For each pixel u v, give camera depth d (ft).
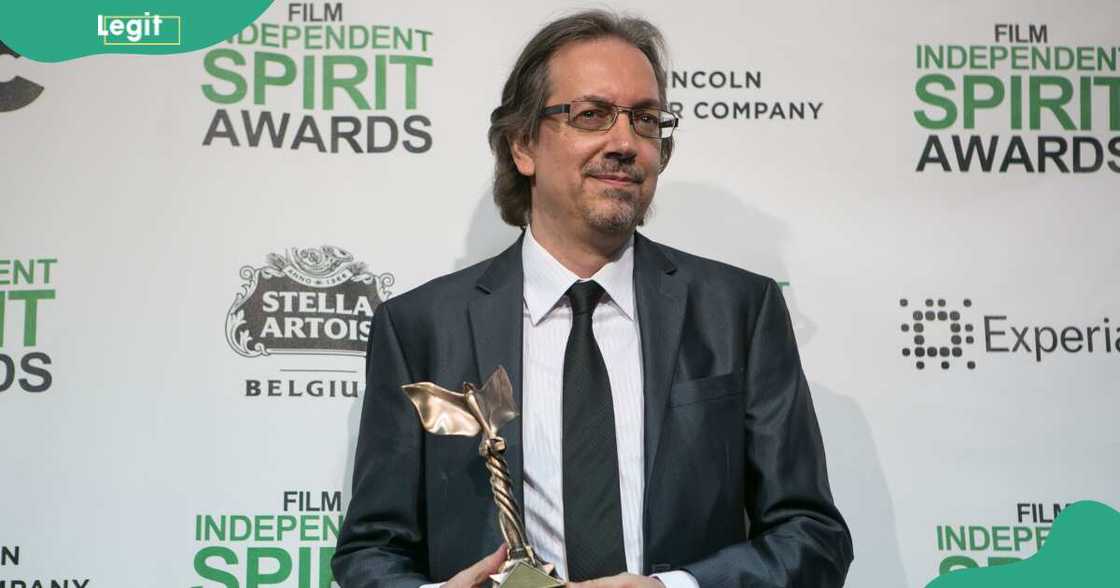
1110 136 8.64
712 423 6.77
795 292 8.50
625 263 7.25
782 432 6.87
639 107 6.95
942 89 8.67
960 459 8.35
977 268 8.51
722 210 8.57
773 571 6.35
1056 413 8.38
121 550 8.13
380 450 7.13
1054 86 8.68
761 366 7.06
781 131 8.64
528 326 7.14
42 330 8.27
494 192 7.93
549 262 7.22
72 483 8.16
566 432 6.71
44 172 8.40
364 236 8.48
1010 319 8.47
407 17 8.64
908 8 8.72
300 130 8.54
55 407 8.21
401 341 7.27
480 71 8.64
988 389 8.41
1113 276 8.50
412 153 8.56
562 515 6.59
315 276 8.43
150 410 8.24
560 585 5.82
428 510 6.91
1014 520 8.30
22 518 8.11
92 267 8.34
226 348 8.33
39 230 8.35
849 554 6.76
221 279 8.38
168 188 8.43
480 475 6.77
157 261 8.36
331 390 8.35
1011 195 8.57
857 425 8.38
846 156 8.61
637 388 6.91
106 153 8.45
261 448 8.27
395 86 8.60
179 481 8.21
